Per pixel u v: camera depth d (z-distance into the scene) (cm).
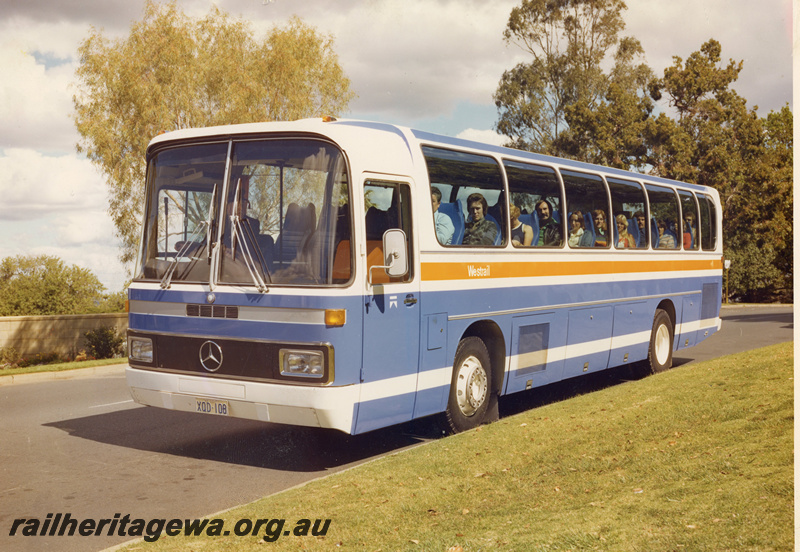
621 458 699
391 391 803
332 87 3359
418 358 843
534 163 1077
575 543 488
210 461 841
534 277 1055
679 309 1501
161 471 798
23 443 931
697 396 922
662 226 1451
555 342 1111
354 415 757
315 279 748
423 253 855
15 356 2300
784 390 873
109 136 2720
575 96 5538
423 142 888
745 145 5806
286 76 3186
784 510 495
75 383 1590
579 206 1181
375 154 804
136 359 852
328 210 760
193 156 834
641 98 5909
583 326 1180
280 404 748
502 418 1017
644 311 1369
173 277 822
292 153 785
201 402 796
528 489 643
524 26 5350
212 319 792
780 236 5747
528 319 1044
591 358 1210
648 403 923
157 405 830
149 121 2773
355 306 756
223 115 2903
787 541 446
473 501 624
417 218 851
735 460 632
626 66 5616
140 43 2783
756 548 444
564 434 812
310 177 773
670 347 1480
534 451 757
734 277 5684
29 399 1322
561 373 1135
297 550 530
